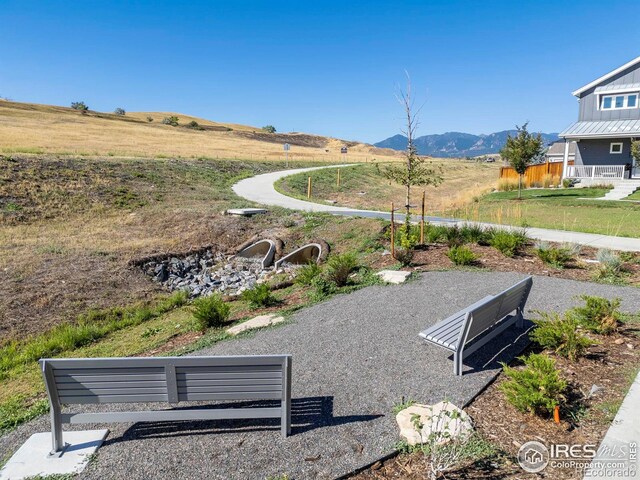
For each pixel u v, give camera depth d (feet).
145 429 12.98
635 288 24.80
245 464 11.14
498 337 18.53
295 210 64.13
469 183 145.59
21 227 56.54
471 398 13.69
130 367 11.53
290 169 138.41
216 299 29.81
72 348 28.71
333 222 53.47
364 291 26.94
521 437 11.61
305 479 10.48
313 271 32.94
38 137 149.59
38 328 33.37
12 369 25.68
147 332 29.48
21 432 13.89
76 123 231.09
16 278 40.40
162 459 11.51
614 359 15.71
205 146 193.77
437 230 40.42
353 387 14.87
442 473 10.35
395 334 19.43
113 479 10.86
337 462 11.03
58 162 82.74
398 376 15.43
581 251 33.68
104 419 12.22
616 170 86.84
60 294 38.45
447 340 15.61
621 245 35.35
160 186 82.43
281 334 20.81
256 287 28.96
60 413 12.15
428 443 11.28
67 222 60.75
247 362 11.62
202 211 65.62
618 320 18.98
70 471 11.25
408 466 10.74
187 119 451.94
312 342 19.26
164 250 51.39
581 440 11.32
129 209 68.54
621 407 12.50
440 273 29.63
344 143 399.03
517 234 36.60
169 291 43.42
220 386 11.80
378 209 71.72
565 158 92.58
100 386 11.74
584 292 24.22
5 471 11.39
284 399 12.05
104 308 37.42
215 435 12.49
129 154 114.93
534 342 17.76
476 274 28.91
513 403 12.68
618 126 88.43
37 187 69.46
